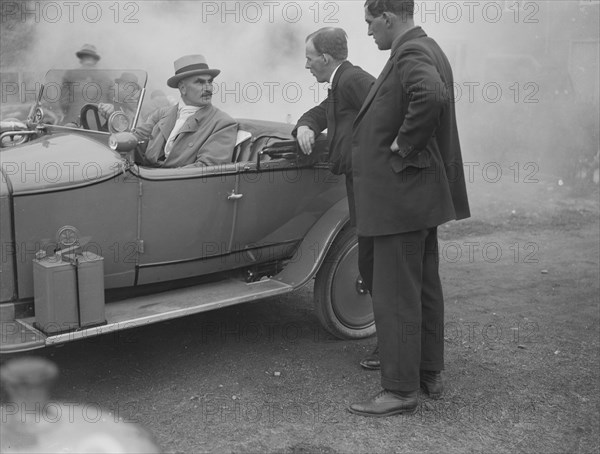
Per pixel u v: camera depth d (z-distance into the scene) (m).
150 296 3.31
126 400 3.07
